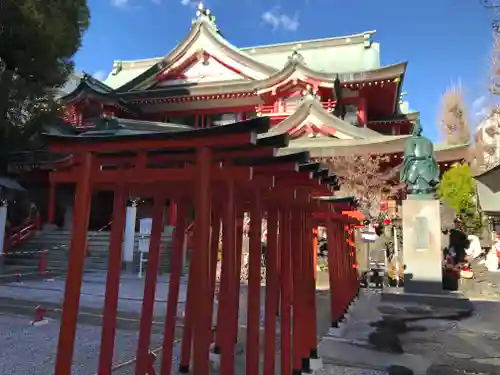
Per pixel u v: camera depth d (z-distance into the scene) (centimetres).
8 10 1647
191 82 3131
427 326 850
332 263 797
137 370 420
